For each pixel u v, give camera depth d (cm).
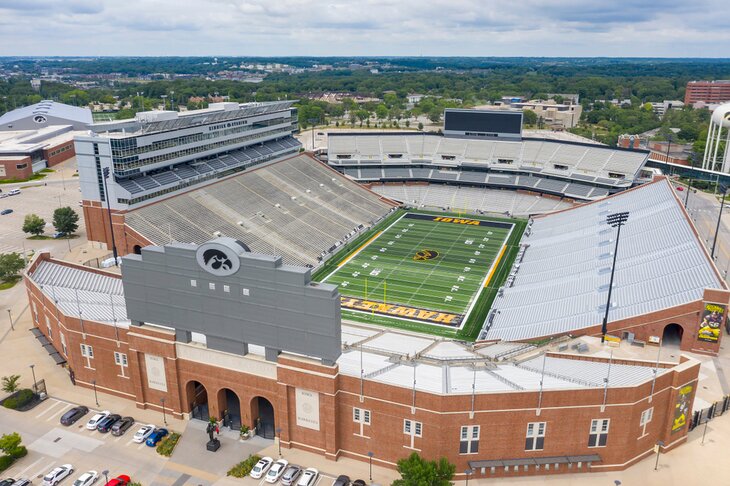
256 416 5834
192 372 5847
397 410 5119
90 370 6538
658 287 7550
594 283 8400
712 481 5109
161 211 10319
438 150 16300
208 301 5550
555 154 15275
